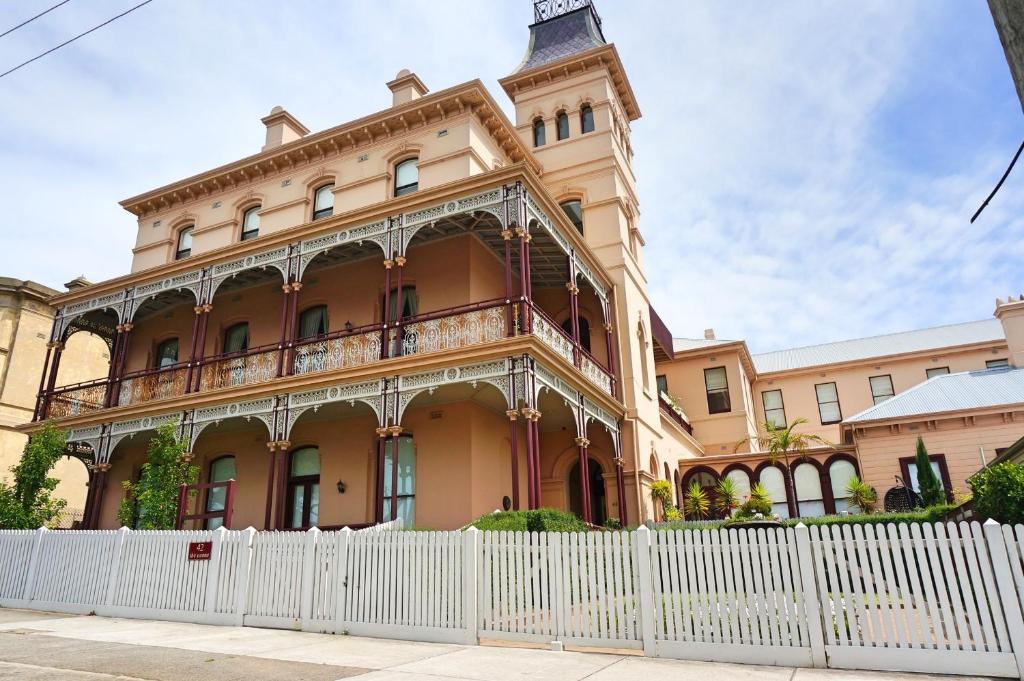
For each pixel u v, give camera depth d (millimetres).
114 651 8125
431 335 15688
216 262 19062
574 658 7844
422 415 17609
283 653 8086
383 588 9641
